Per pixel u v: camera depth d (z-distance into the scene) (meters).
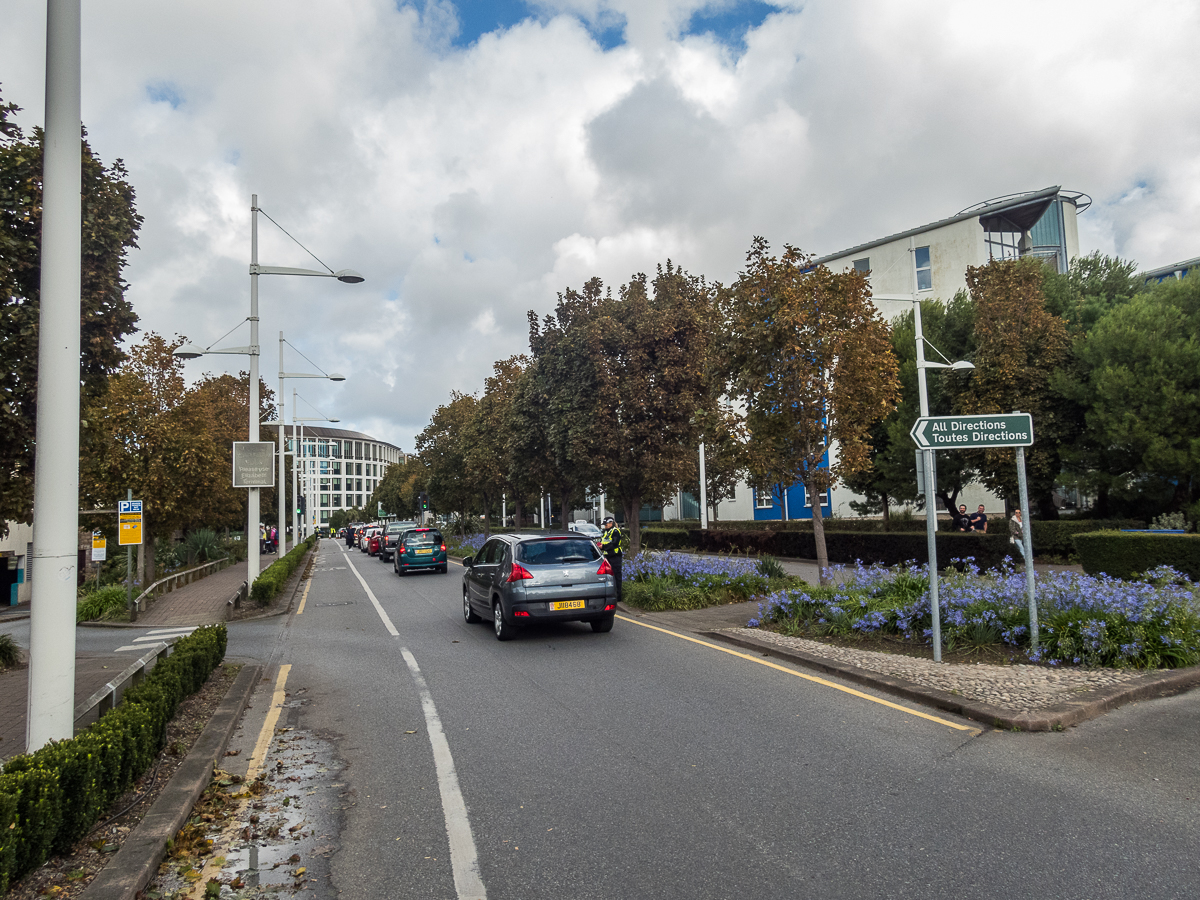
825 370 13.02
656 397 16.83
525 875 3.79
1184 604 8.20
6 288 7.31
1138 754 5.17
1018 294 21.61
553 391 20.47
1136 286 23.12
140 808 4.70
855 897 3.46
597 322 17.41
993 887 3.50
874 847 3.94
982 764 5.10
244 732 6.62
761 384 12.86
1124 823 4.12
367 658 10.00
